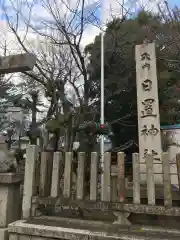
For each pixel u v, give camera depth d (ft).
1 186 11.39
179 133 21.43
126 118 39.22
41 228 9.61
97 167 10.53
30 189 10.97
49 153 11.59
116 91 38.45
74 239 9.07
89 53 38.52
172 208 9.03
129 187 13.82
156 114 17.94
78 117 19.81
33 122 27.48
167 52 29.30
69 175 10.63
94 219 10.73
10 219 11.31
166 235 8.80
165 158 9.66
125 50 35.32
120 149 34.68
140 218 11.16
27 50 26.45
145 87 18.58
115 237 8.70
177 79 33.63
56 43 26.14
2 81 43.09
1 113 41.06
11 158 11.95
